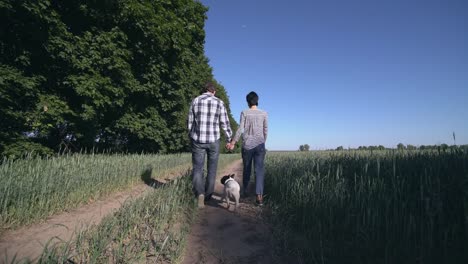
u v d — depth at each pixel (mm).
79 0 10758
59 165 5566
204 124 5418
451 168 3596
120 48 12242
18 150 8211
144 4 13023
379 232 3273
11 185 3893
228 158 25375
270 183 7121
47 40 9109
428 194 3326
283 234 3811
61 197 4656
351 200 3926
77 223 3951
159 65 14977
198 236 3830
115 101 12086
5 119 8266
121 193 6484
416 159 4402
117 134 15633
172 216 4359
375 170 4500
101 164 6664
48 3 8484
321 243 3211
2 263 2637
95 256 2629
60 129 11508
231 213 5043
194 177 5418
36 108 8953
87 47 10992
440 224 2971
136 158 9359
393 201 3545
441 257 2801
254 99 5785
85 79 10484
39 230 3635
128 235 3512
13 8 7895
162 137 17938
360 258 3041
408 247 2961
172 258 2951
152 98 16797
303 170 6457
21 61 8641
